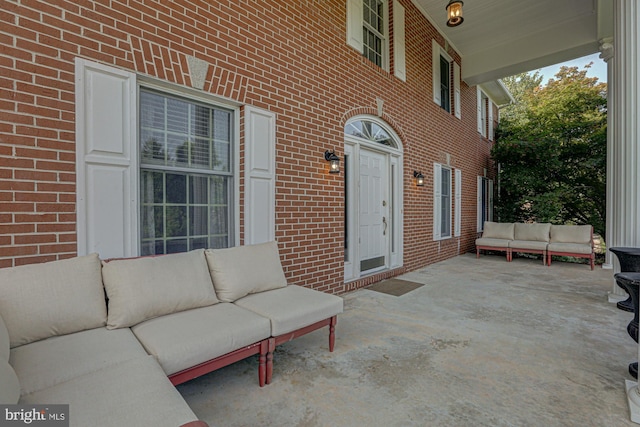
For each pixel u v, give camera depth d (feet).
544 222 28.78
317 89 12.51
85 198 7.00
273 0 10.82
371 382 6.89
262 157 10.50
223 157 10.09
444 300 13.10
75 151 6.86
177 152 9.02
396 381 6.93
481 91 30.91
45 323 5.26
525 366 7.59
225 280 7.84
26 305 5.16
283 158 11.21
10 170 6.10
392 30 16.98
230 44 9.58
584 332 9.71
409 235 18.86
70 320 5.51
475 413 5.83
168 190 8.86
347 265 14.87
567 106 30.12
